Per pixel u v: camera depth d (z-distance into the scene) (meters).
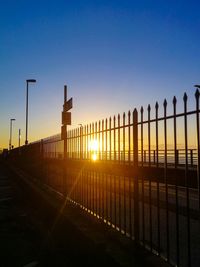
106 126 8.18
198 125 5.10
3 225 12.23
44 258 8.62
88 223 8.84
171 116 5.69
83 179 10.18
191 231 10.95
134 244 6.66
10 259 8.54
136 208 6.73
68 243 9.05
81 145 10.30
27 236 10.78
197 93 5.14
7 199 18.95
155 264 5.96
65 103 12.28
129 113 6.95
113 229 7.97
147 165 6.52
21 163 34.09
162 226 11.60
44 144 18.34
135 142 6.73
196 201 16.28
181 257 8.29
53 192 14.59
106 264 6.64
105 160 8.30
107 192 8.32
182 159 5.96
